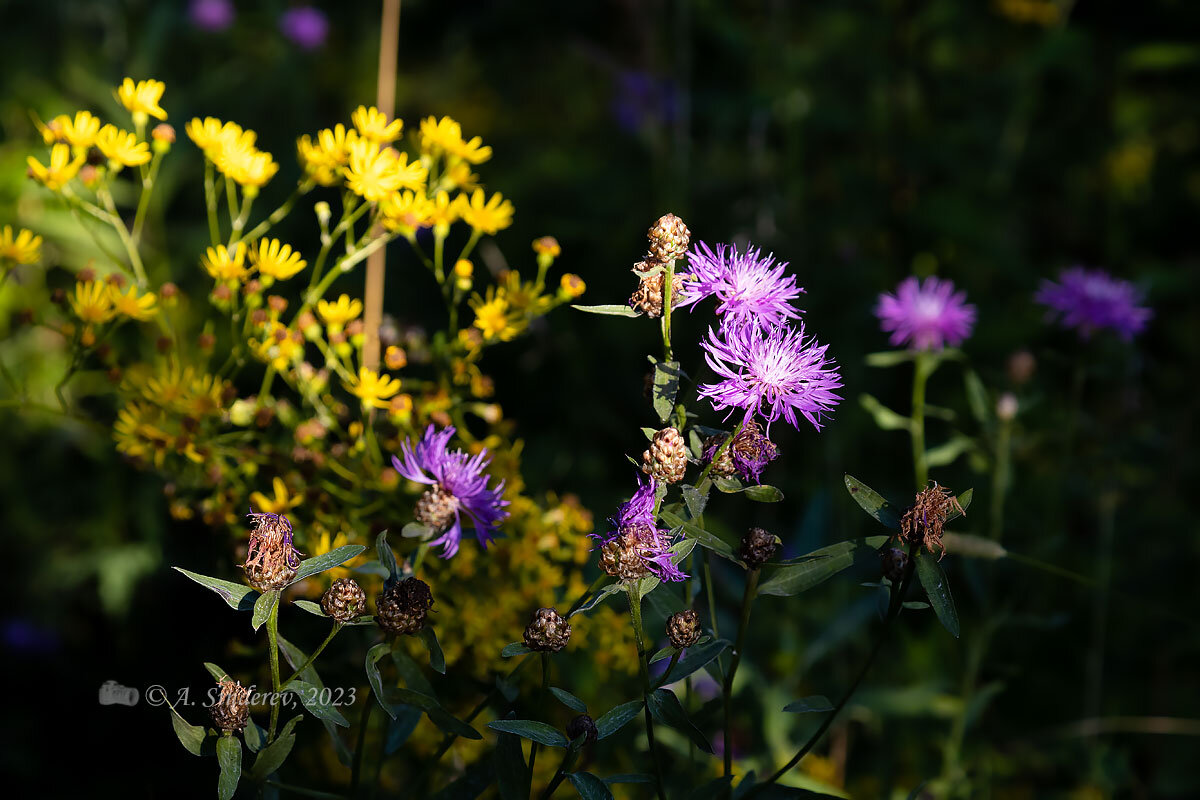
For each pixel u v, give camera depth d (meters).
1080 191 1.67
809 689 1.05
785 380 0.75
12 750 1.04
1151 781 1.12
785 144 1.59
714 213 1.57
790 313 0.76
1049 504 1.16
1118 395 1.38
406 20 2.18
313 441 0.87
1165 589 1.21
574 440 1.36
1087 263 1.64
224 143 0.86
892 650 1.13
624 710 0.75
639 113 1.75
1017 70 1.58
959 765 1.01
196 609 1.11
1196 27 1.64
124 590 1.11
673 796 0.89
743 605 0.76
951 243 1.53
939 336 0.98
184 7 1.75
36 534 1.23
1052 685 1.14
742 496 1.29
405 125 2.01
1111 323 1.04
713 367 0.75
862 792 1.03
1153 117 1.69
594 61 1.76
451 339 0.90
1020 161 1.65
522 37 2.13
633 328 1.48
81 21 1.69
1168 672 1.17
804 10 1.66
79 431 1.22
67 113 1.47
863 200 1.49
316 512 0.88
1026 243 1.65
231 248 0.86
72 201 0.86
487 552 0.88
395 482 0.86
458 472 0.77
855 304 1.39
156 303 0.88
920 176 1.56
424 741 0.87
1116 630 1.19
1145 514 1.26
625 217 1.60
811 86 1.56
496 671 0.87
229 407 0.87
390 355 0.86
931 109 1.62
